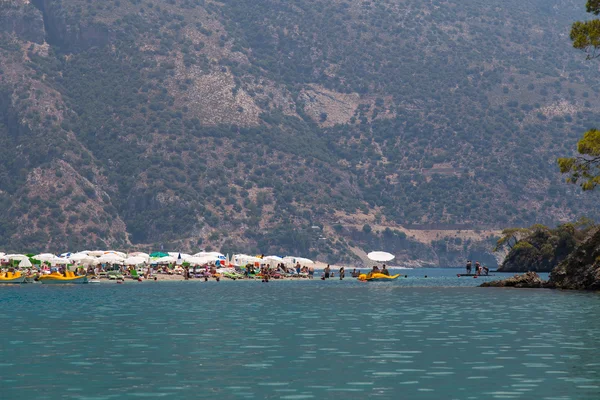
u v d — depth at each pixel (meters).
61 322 111.06
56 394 57.56
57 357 74.75
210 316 121.56
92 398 56.22
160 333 95.62
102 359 73.50
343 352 77.94
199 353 77.44
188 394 57.56
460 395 56.84
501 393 57.38
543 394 56.84
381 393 57.75
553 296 166.75
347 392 58.12
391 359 73.31
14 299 169.75
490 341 85.69
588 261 195.25
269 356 75.38
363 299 168.00
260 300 165.62
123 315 123.88
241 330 99.12
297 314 125.38
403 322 109.44
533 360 71.81
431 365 69.75
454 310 131.62
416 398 56.03
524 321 108.44
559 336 89.62
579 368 67.31
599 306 134.75
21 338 90.25
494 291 197.62
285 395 57.19
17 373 66.00
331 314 125.06
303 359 73.44
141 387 60.06
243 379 63.34
